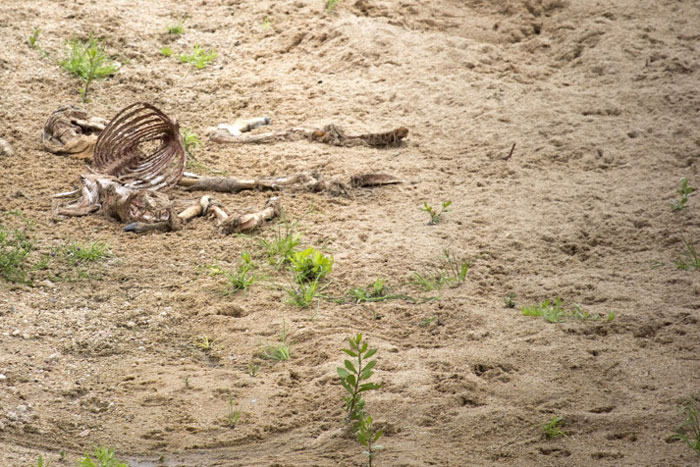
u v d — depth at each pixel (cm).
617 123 1789
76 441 911
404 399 975
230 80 2041
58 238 1348
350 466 867
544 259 1324
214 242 1367
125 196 1403
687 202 1462
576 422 929
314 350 1088
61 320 1134
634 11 2311
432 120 1842
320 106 1911
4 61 1966
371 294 1223
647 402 957
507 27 2281
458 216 1454
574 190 1535
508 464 866
